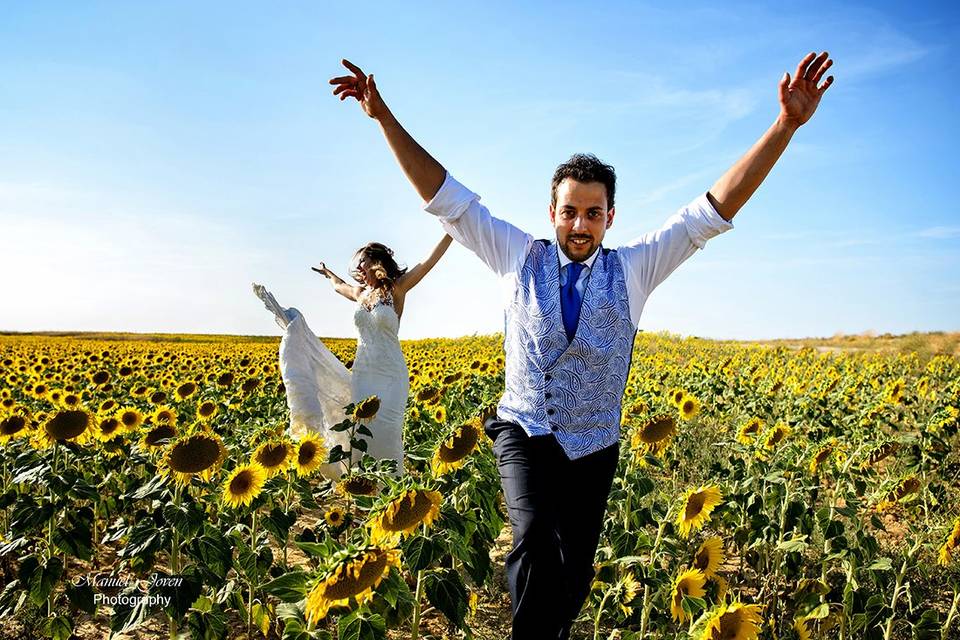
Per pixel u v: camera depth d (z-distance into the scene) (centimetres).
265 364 1197
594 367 280
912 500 537
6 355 1825
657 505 577
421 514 285
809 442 693
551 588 264
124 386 1081
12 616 416
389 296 643
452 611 304
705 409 977
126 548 333
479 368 1099
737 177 284
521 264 292
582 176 283
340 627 269
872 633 377
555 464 283
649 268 291
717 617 264
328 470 631
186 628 332
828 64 276
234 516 429
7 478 506
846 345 3691
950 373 1648
